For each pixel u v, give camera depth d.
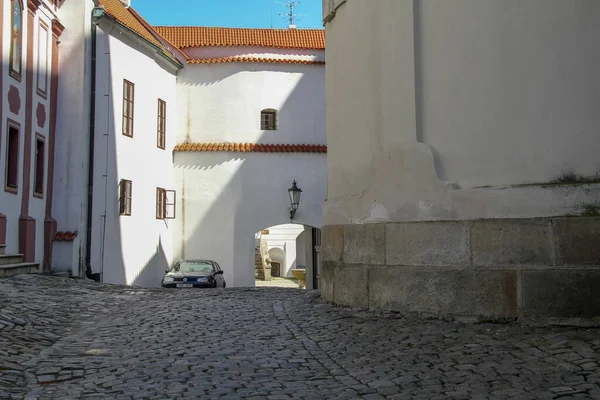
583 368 6.58
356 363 7.58
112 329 10.61
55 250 21.03
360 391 6.38
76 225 21.53
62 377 7.24
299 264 56.50
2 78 17.19
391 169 10.52
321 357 7.98
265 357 8.04
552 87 9.03
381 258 10.49
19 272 17.33
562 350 7.27
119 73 24.86
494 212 9.19
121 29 24.72
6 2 17.38
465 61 9.72
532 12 9.18
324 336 9.28
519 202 9.02
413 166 10.13
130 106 25.89
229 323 10.82
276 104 31.42
